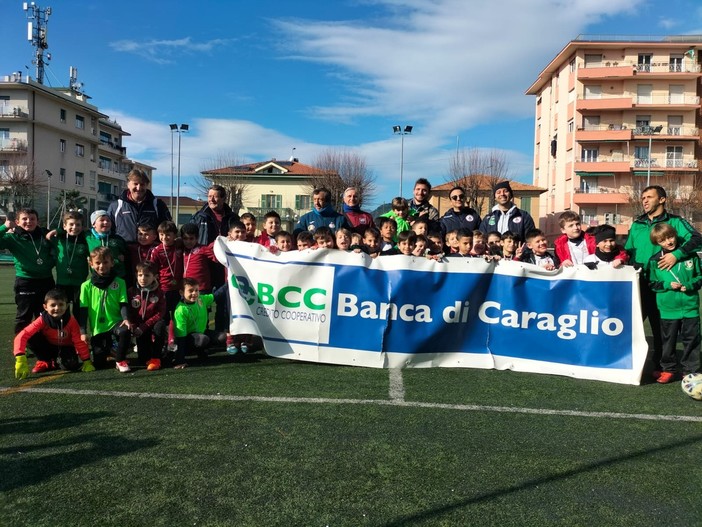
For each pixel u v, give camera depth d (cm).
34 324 473
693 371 471
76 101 4866
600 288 497
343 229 582
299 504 248
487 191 4072
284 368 505
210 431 336
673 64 4219
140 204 595
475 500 254
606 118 4297
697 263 464
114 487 262
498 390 441
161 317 515
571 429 351
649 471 289
